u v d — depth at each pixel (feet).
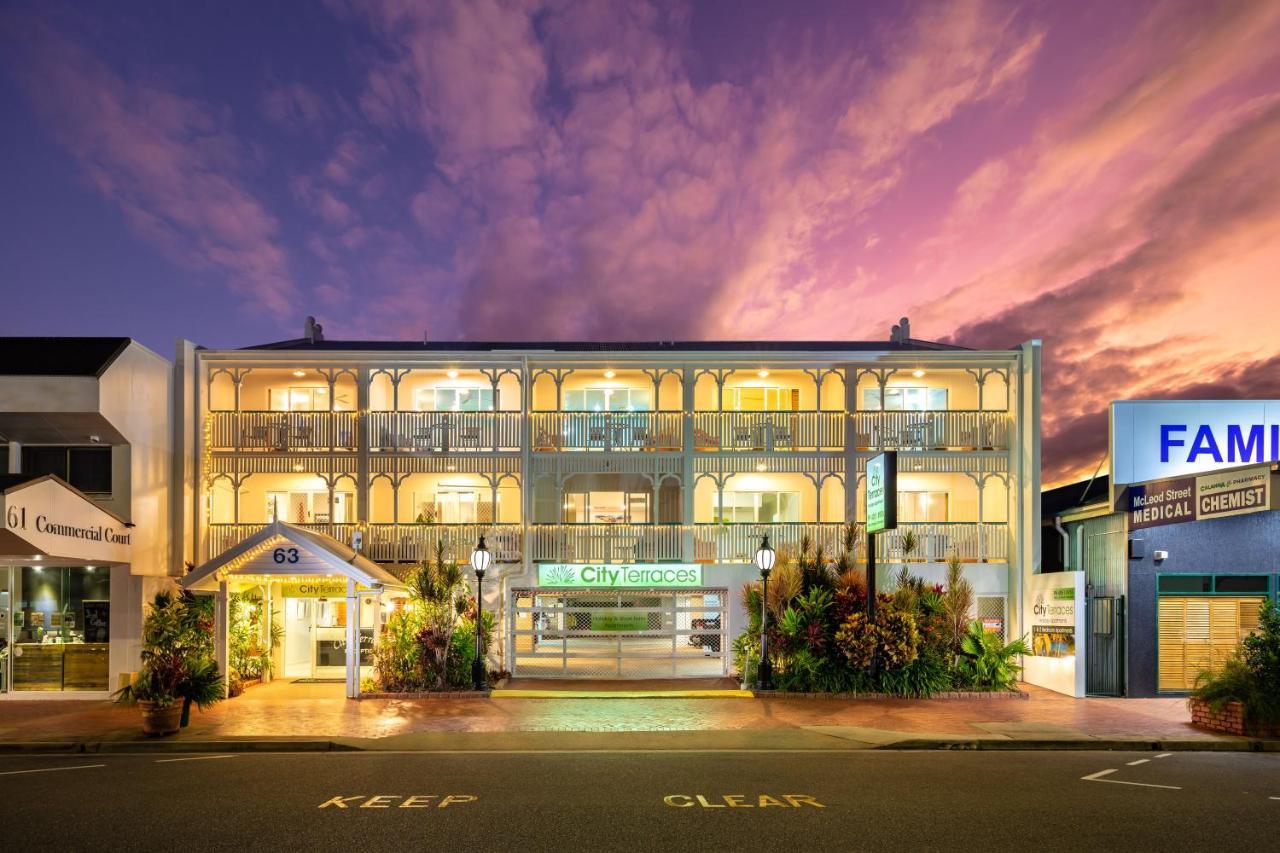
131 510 63.62
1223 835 27.43
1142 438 66.13
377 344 88.89
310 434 73.97
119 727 47.50
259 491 79.51
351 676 57.88
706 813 29.58
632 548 73.92
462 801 31.17
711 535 74.28
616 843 26.11
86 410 59.72
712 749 41.52
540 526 73.87
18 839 26.76
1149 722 48.60
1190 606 62.23
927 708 54.13
